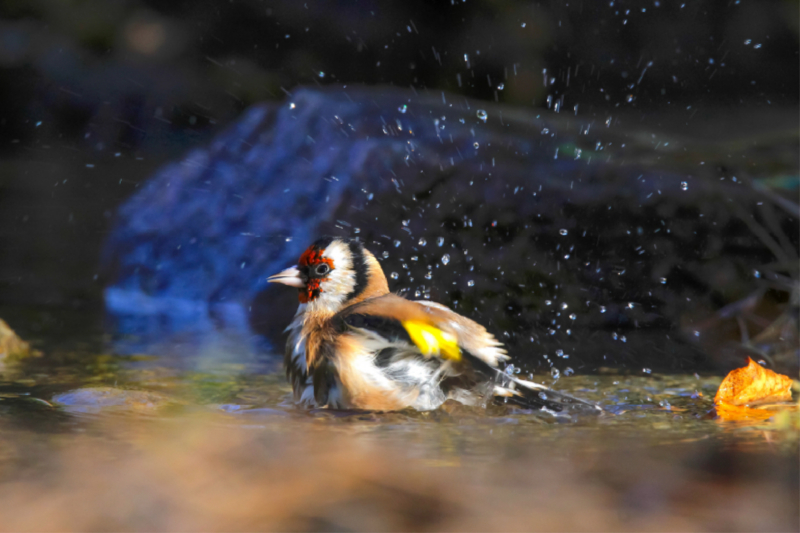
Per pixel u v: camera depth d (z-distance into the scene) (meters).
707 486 3.85
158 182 14.48
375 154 11.73
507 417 6.00
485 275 10.92
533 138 12.57
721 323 10.34
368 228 11.27
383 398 6.32
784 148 11.94
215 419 5.80
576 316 10.77
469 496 3.68
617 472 4.15
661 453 4.64
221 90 29.61
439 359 6.37
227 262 12.66
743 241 11.01
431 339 6.33
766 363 8.72
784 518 3.40
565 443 4.97
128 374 7.70
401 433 5.33
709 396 6.95
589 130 13.05
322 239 7.10
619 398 6.88
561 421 5.81
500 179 11.23
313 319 6.88
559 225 11.02
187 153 15.01
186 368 8.05
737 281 10.88
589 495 3.70
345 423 5.74
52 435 4.98
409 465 4.27
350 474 4.06
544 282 10.88
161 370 7.93
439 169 11.35
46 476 3.95
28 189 24.38
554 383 7.53
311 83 28.77
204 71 30.33
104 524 3.31
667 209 11.04
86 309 12.04
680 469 4.20
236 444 4.82
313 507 3.51
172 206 13.83
